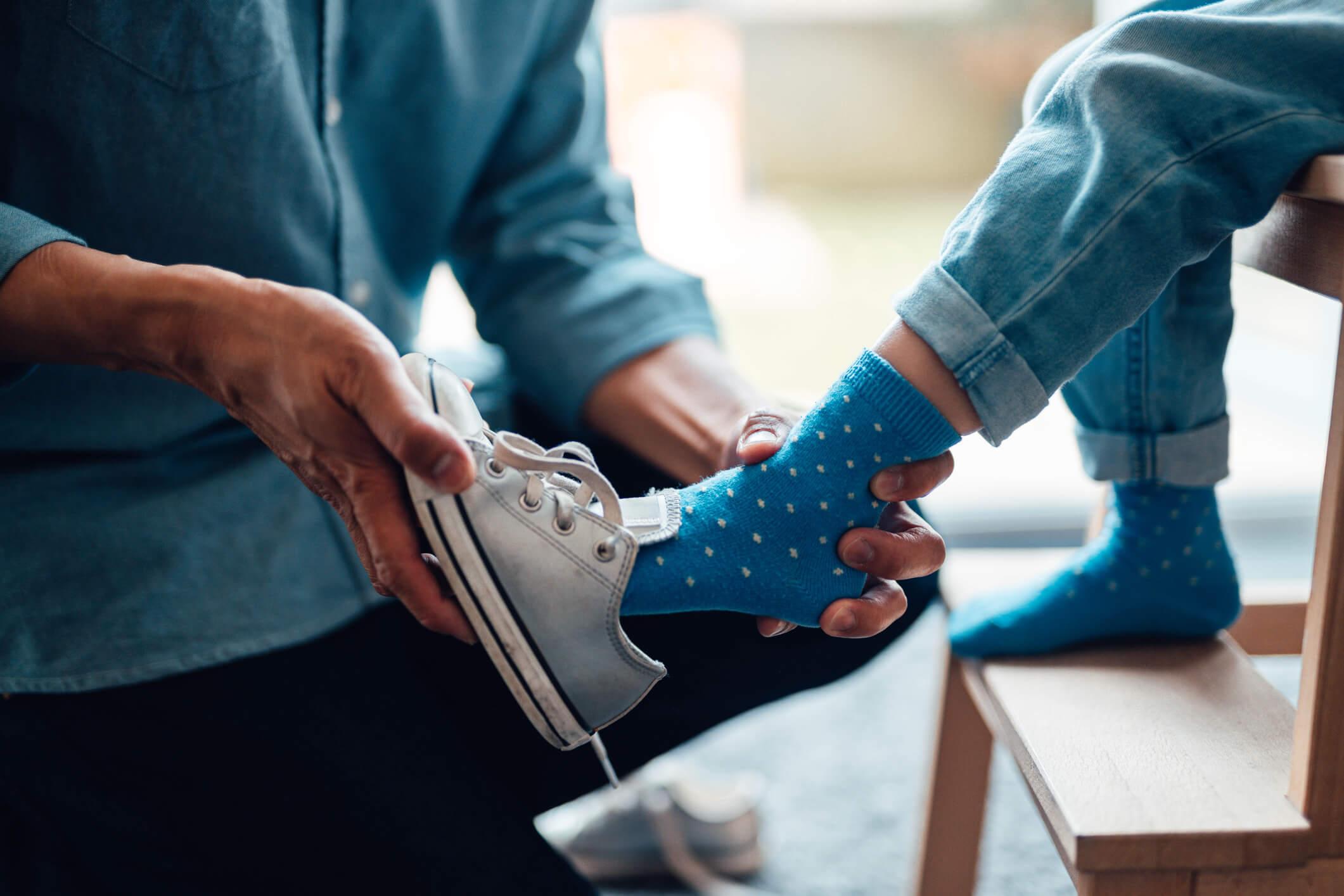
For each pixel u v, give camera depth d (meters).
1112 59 0.62
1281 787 0.63
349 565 0.78
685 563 0.63
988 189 0.64
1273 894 0.60
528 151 0.99
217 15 0.68
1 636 0.68
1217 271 0.73
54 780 0.70
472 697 0.83
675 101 1.96
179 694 0.71
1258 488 1.75
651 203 2.00
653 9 1.90
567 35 0.97
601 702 0.62
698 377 0.90
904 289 0.64
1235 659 0.78
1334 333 1.82
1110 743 0.68
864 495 0.64
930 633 1.62
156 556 0.71
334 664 0.76
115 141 0.69
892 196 2.06
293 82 0.75
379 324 0.88
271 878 0.71
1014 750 0.72
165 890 0.72
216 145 0.72
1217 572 0.79
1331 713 0.58
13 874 0.75
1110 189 0.61
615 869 1.12
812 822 1.19
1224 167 0.61
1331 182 0.57
